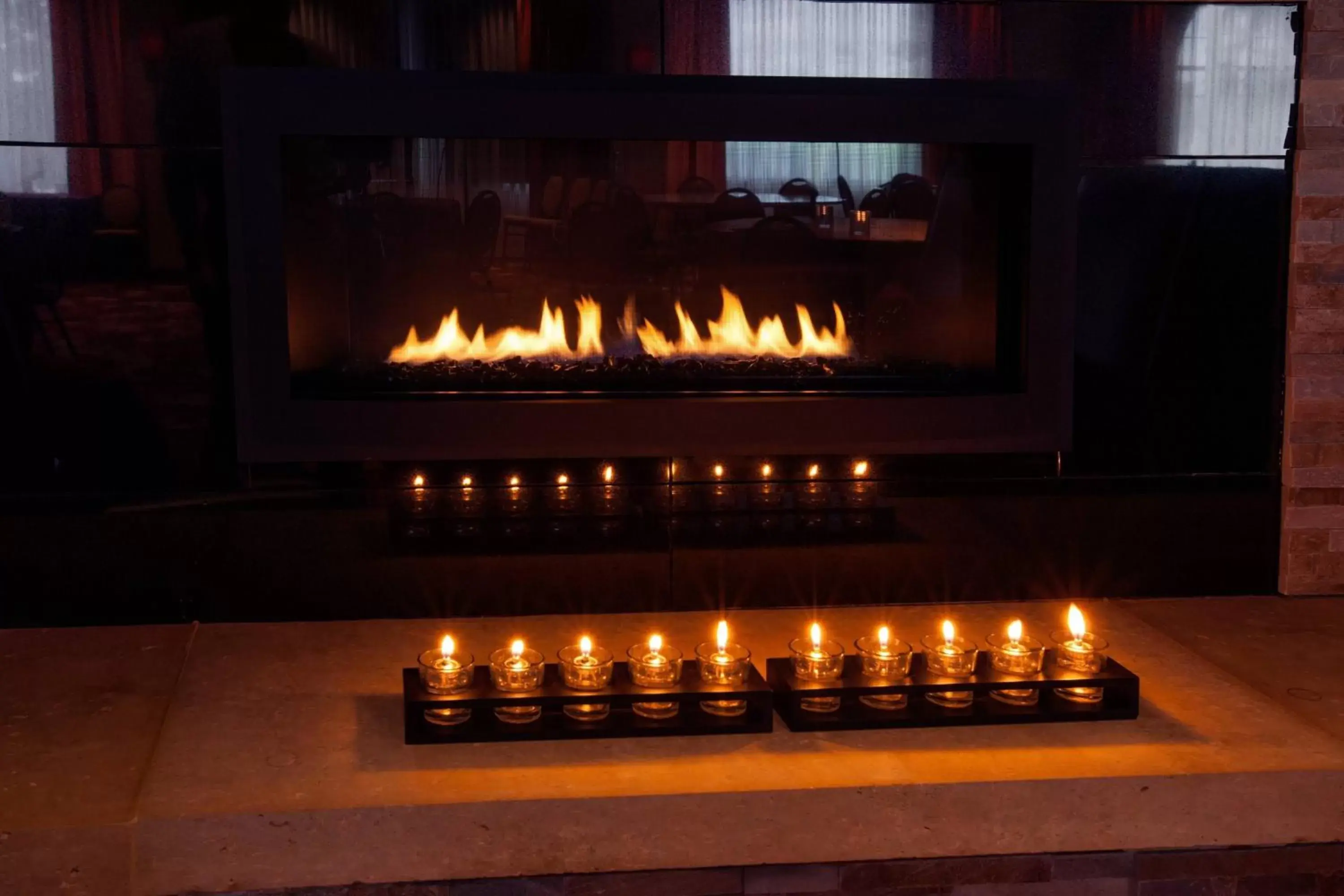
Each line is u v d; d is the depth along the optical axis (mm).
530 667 2027
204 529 2598
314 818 1784
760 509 2709
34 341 2512
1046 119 2561
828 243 2623
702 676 2070
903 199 2625
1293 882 1932
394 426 2523
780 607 2740
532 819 1811
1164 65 2641
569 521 2670
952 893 1890
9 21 2428
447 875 1812
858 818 1856
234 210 2445
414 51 2486
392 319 2555
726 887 1857
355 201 2518
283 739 2027
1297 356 2742
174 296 2520
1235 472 2789
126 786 1858
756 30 2557
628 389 2611
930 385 2668
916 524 2746
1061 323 2629
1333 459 2781
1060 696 2111
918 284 2646
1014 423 2648
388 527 2633
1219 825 1913
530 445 2553
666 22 2539
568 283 2586
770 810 1843
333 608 2648
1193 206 2691
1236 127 2676
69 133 2461
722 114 2502
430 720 2006
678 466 2680
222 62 2463
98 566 2586
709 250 2604
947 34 2594
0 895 1737
